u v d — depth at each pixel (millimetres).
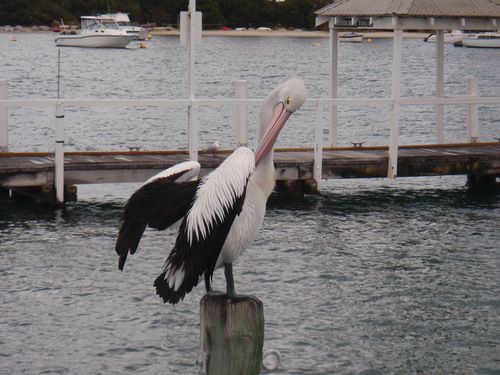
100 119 36219
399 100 19734
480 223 17406
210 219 5938
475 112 23031
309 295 12719
